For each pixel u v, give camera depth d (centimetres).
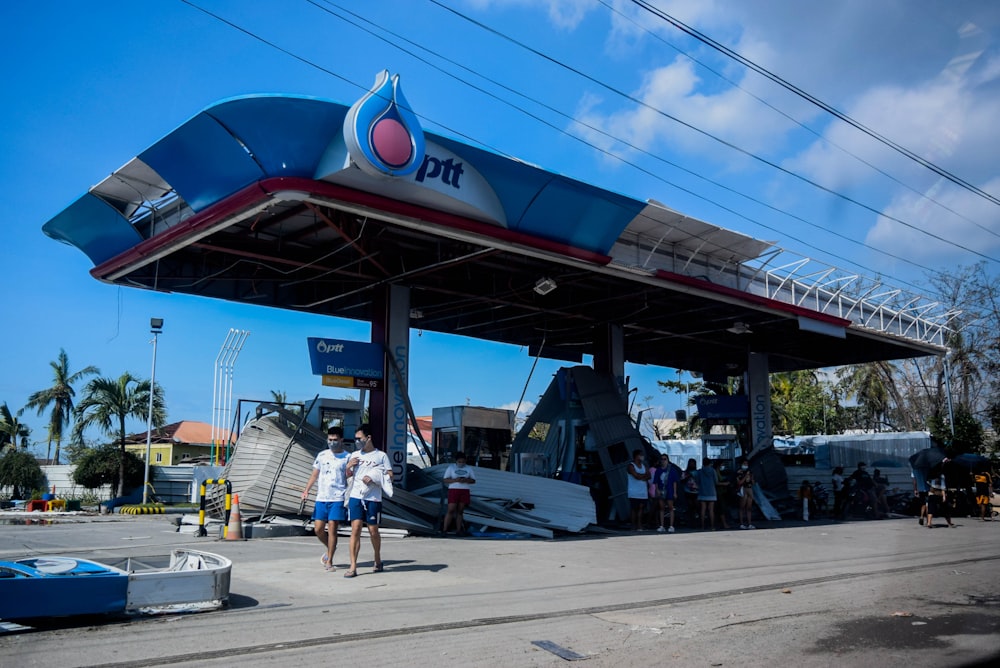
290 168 1323
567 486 1745
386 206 1396
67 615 622
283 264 1881
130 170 1523
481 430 2383
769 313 2312
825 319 2416
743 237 2022
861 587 892
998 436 3406
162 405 3909
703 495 1905
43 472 4047
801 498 2423
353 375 1833
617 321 2536
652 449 2334
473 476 1602
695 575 980
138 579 662
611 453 2245
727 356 3169
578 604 754
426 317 2475
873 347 3034
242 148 1309
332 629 628
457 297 2197
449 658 540
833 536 1650
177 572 683
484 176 1495
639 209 1706
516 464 2147
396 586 856
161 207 1650
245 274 1975
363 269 1934
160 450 5328
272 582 877
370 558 1104
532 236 1627
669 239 1989
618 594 820
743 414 2967
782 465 2858
